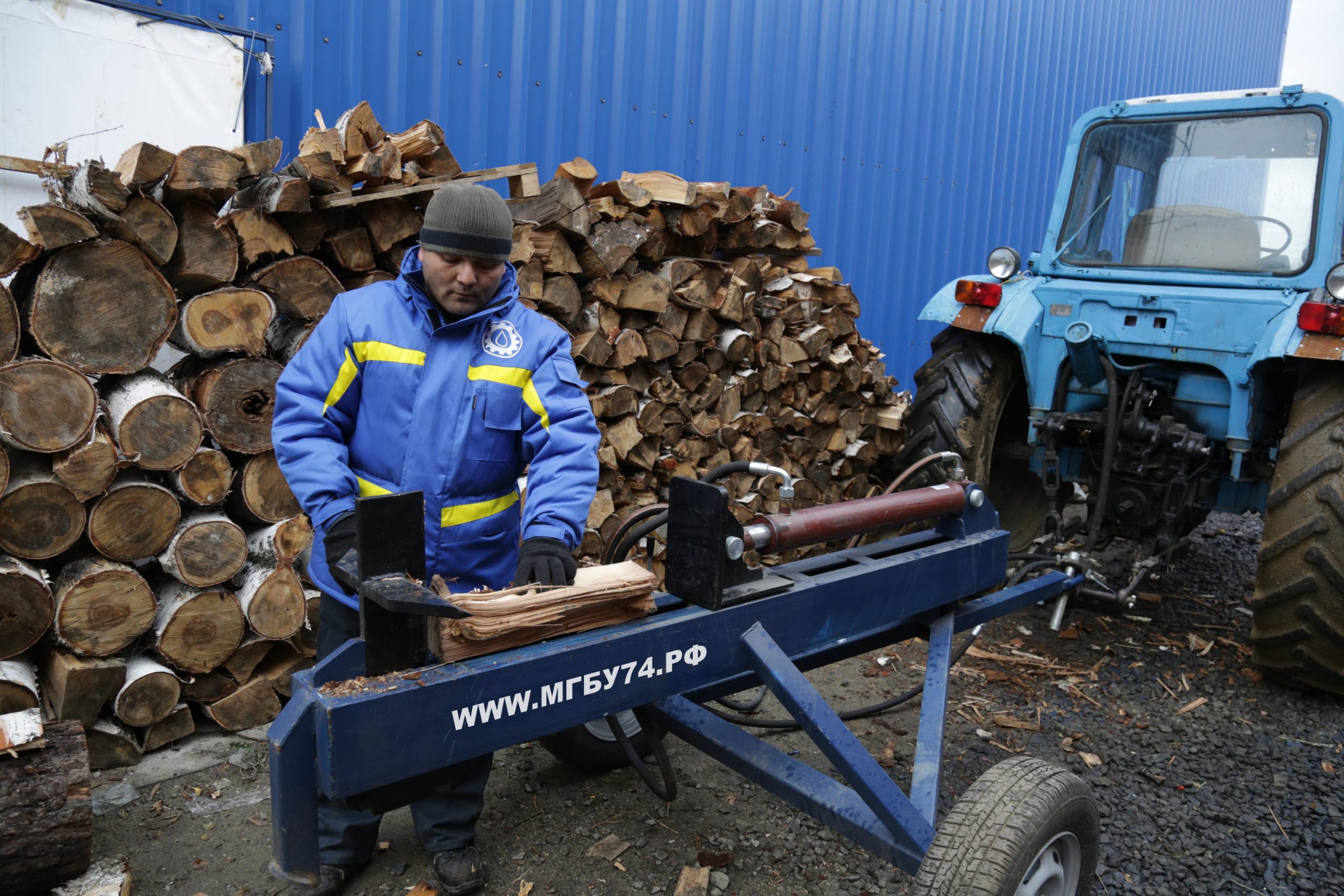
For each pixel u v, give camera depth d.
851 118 6.10
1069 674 3.45
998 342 3.96
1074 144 4.06
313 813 1.39
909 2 6.29
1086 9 7.95
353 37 3.92
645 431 3.71
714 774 2.66
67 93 3.26
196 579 2.60
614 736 2.56
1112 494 3.53
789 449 4.53
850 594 2.01
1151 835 2.43
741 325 4.04
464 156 4.31
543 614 1.51
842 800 1.84
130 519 2.49
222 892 2.08
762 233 4.09
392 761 1.34
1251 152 3.61
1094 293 3.58
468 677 1.40
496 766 2.67
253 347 2.64
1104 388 3.64
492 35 4.30
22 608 2.35
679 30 5.02
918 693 2.99
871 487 5.15
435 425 1.87
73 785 1.95
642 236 3.44
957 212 7.12
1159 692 3.33
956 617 2.43
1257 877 2.28
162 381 2.59
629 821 2.42
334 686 1.35
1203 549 5.20
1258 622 3.21
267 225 2.62
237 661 2.76
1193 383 3.49
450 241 1.76
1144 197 3.86
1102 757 2.84
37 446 2.30
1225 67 10.62
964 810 1.69
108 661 2.51
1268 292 3.35
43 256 2.30
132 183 2.31
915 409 4.06
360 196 2.75
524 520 1.83
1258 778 2.74
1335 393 3.14
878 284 6.59
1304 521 3.02
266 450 2.71
